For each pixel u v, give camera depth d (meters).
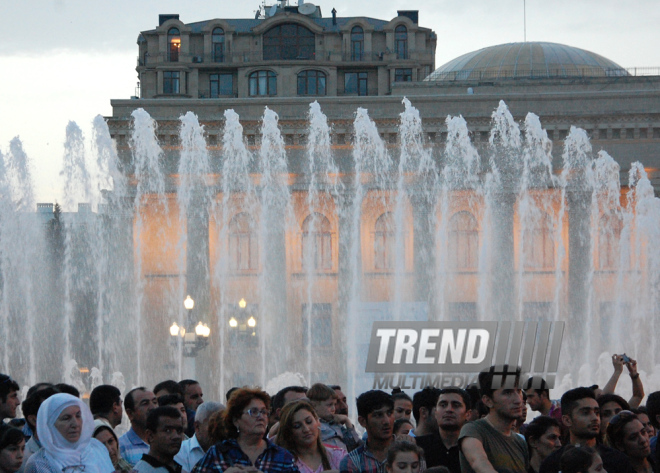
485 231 96.75
